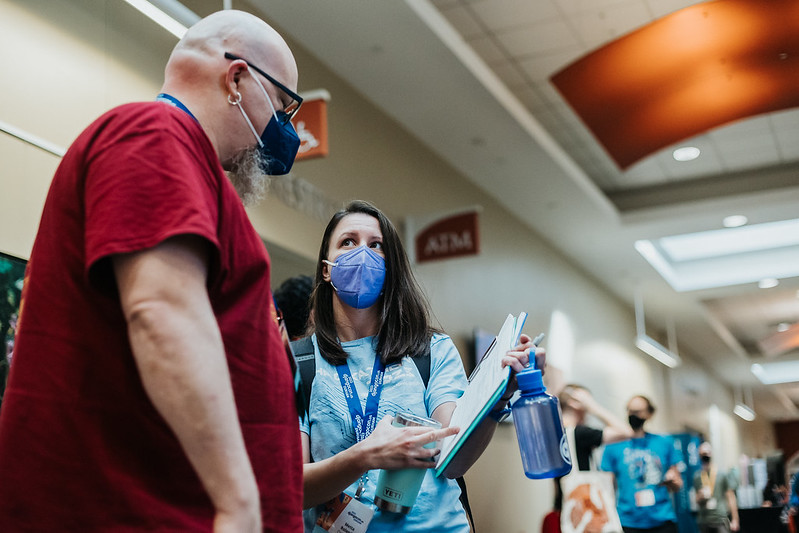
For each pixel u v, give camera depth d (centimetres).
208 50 134
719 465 2417
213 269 113
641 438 718
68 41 427
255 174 138
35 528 104
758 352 2358
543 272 1288
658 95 873
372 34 723
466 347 952
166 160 110
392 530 177
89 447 106
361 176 795
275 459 121
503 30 828
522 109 933
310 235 682
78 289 111
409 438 170
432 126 911
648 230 1307
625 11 794
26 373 110
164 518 105
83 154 115
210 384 103
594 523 666
